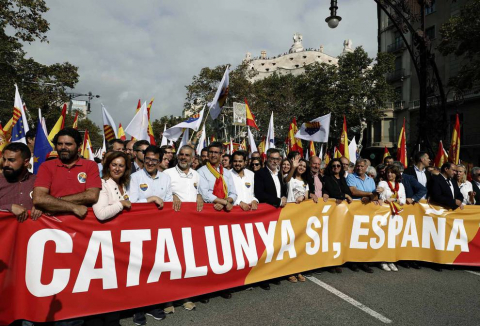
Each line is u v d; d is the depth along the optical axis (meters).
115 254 3.38
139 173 3.98
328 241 5.02
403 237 5.47
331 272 5.14
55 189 3.13
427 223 5.54
